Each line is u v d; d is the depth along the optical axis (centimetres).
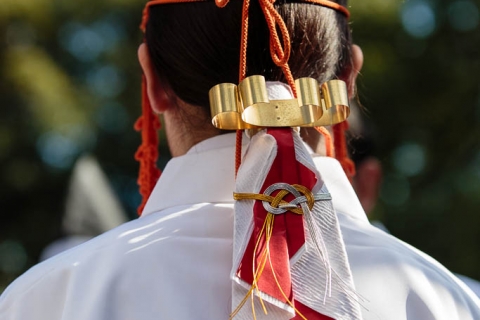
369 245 158
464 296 160
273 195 145
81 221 473
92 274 153
